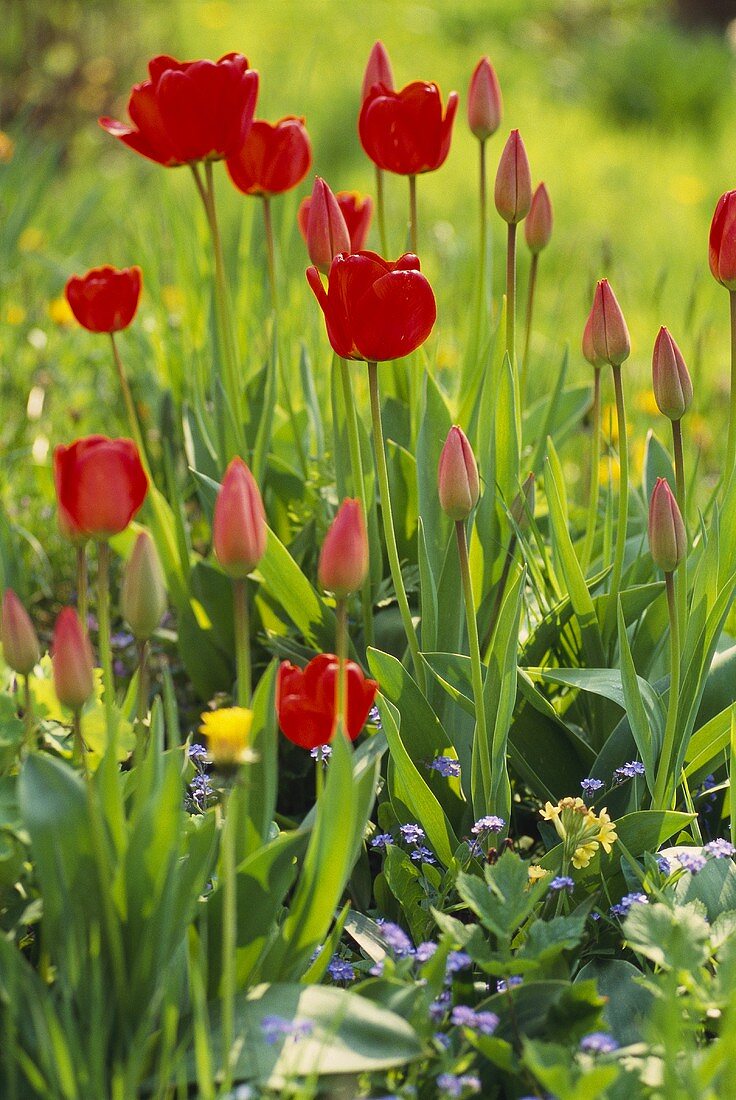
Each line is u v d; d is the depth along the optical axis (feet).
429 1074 8.24
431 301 8.47
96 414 12.10
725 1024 8.07
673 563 8.54
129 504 8.20
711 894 8.60
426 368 9.30
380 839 8.77
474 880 8.35
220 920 8.23
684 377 8.63
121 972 8.05
